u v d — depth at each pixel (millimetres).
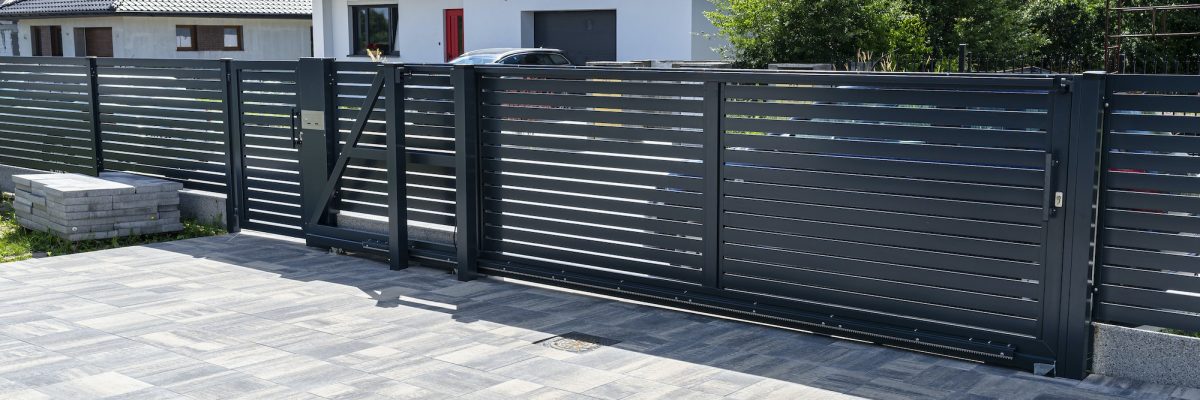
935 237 5926
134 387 5453
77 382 5543
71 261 8891
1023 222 5617
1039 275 5582
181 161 10719
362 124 8719
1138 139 5250
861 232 6195
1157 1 23500
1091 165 5297
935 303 6008
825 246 6352
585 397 5262
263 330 6605
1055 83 5320
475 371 5719
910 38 20250
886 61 18891
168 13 36688
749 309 6676
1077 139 5324
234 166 10109
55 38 39844
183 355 6043
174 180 10859
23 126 12492
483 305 7281
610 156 7246
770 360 5922
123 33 37000
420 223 8953
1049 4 27172
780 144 6418
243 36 39594
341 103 9078
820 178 6293
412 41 29250
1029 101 5477
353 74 8945
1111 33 26156
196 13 37219
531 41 26344
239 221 10227
